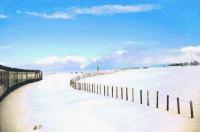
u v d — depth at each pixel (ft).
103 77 329.52
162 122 75.51
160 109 95.76
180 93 141.69
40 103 117.80
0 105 106.63
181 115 84.53
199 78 196.95
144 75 303.89
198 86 156.35
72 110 98.27
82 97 138.10
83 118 83.82
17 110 96.58
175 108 99.35
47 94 159.12
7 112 92.27
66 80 335.06
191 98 122.42
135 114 86.74
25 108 101.14
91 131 69.21
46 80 330.95
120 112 90.99
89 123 77.30
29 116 86.74
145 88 181.27
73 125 75.36
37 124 75.97
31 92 162.91
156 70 349.00
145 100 125.39
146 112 89.56
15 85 172.04
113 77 318.45
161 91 157.58
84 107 104.01
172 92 148.87
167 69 337.93
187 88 155.12
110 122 77.87
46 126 74.38
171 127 69.77
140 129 69.72
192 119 78.07
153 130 68.03
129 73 355.36
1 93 114.93
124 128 71.00
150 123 74.84
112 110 95.09
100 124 75.87
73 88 204.95
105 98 129.59
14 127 72.02
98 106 104.94
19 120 80.53
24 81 219.41
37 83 257.34
